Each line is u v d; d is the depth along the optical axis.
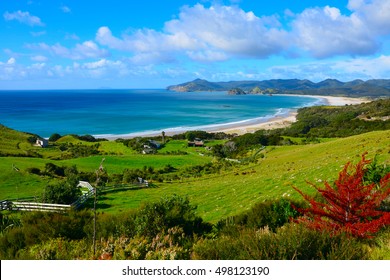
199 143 132.38
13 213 35.19
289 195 25.09
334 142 66.12
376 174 14.54
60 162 80.75
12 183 52.19
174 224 15.25
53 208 36.50
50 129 190.88
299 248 7.56
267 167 59.62
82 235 14.63
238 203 29.03
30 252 11.61
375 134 60.28
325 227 8.78
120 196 45.69
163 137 140.12
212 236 14.12
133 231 13.98
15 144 131.12
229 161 79.56
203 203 32.53
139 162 86.62
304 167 42.25
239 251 7.92
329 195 9.60
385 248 8.05
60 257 10.07
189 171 71.56
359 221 9.12
